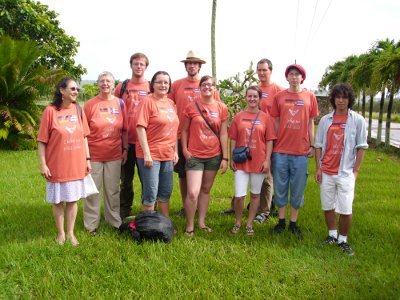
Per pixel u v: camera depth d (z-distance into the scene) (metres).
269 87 6.53
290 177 5.66
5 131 14.91
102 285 4.11
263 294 4.02
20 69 15.81
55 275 4.26
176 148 5.66
